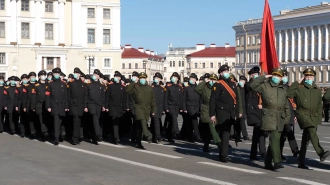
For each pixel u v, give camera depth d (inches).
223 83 487.2
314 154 558.6
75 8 2655.0
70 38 2667.3
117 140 662.5
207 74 678.5
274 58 630.5
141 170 433.1
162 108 717.3
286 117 442.0
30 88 726.5
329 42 3016.7
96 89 660.7
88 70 2723.9
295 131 912.9
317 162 495.8
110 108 663.1
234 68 3971.5
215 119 491.2
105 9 2760.8
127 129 774.5
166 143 680.4
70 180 384.8
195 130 692.1
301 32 3265.3
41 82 697.6
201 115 565.3
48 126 732.0
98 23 2738.7
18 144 649.6
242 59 3814.0
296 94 447.8
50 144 653.3
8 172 419.8
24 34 2568.9
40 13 2588.6
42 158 508.7
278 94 437.1
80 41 2682.1
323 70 3058.6
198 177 399.9
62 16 2625.5
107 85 676.1
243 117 708.7
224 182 379.6
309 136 450.0
